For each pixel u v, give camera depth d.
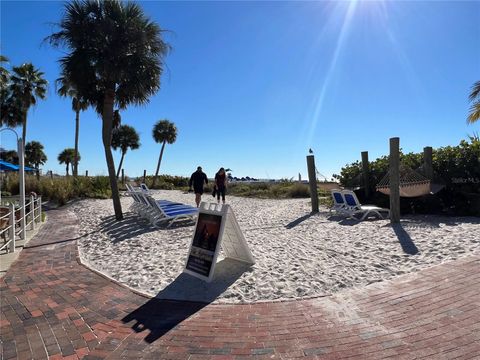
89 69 10.94
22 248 7.38
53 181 20.28
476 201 10.57
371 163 13.93
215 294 4.67
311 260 6.05
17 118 33.66
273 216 12.16
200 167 14.17
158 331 3.65
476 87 15.66
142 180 39.06
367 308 4.06
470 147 11.29
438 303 4.07
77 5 10.62
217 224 5.39
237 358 3.14
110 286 5.01
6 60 20.95
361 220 10.34
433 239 7.16
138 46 11.07
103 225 10.39
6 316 3.98
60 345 3.37
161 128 42.69
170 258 6.46
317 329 3.62
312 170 12.72
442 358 3.02
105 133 11.27
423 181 10.59
